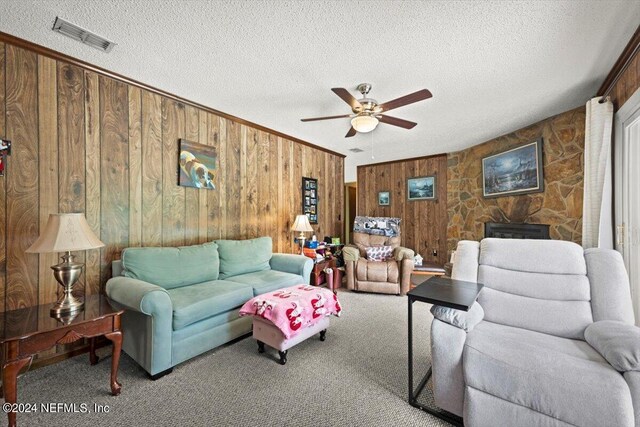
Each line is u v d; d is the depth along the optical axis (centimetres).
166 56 211
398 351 226
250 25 176
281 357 204
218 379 186
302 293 234
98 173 233
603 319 154
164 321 186
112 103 240
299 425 147
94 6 160
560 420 114
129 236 252
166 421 149
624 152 222
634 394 108
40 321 159
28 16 168
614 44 192
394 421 149
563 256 174
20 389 175
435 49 198
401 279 388
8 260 192
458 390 143
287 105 303
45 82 206
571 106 303
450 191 507
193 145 298
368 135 408
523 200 377
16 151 195
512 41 189
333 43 193
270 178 391
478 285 178
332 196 512
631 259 219
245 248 309
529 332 160
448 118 337
